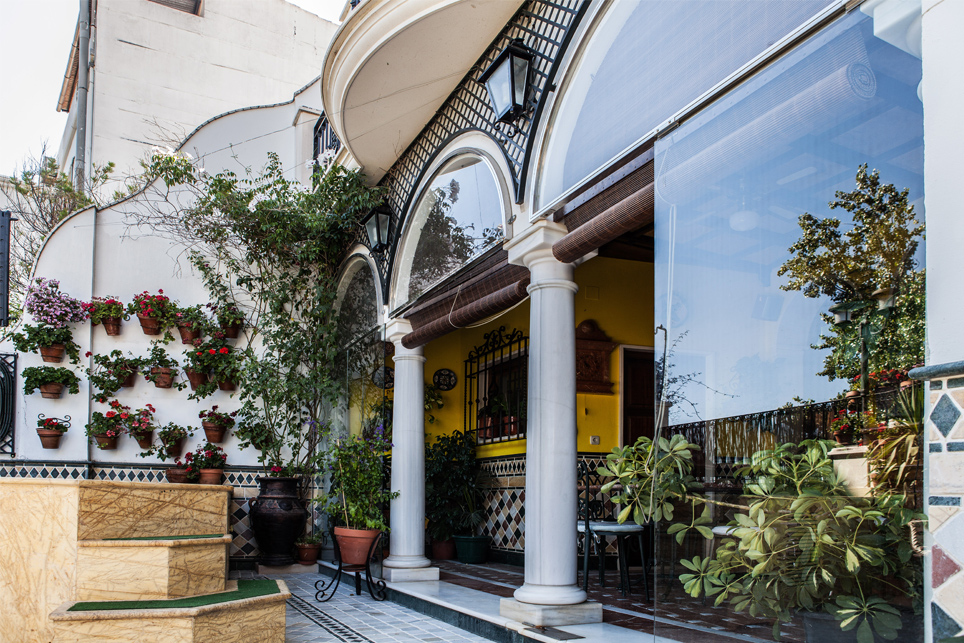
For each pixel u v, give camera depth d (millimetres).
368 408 6629
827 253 2174
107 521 3756
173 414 7312
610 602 4414
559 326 3906
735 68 2604
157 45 10805
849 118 2127
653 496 2705
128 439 7094
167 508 4070
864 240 2068
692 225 2719
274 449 7410
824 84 2223
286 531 6969
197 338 7469
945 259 1640
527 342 7211
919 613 1823
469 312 4855
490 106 4531
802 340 2225
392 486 5953
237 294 7777
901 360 1924
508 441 7316
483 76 4109
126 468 7043
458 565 7023
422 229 5734
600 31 3533
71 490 3615
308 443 7699
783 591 2189
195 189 7797
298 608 4977
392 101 5207
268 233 7633
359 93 5062
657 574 2641
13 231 10555
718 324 2547
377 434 6105
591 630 3496
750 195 2473
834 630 2031
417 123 5574
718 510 2449
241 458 7453
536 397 3887
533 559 3771
